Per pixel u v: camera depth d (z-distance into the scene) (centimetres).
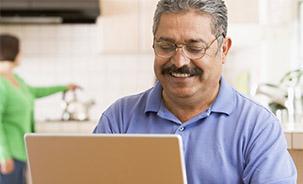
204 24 136
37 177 125
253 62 370
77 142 118
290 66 327
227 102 150
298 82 266
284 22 325
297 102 258
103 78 488
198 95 145
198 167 145
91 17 433
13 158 366
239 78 377
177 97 145
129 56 488
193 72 139
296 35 322
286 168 139
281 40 333
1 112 360
